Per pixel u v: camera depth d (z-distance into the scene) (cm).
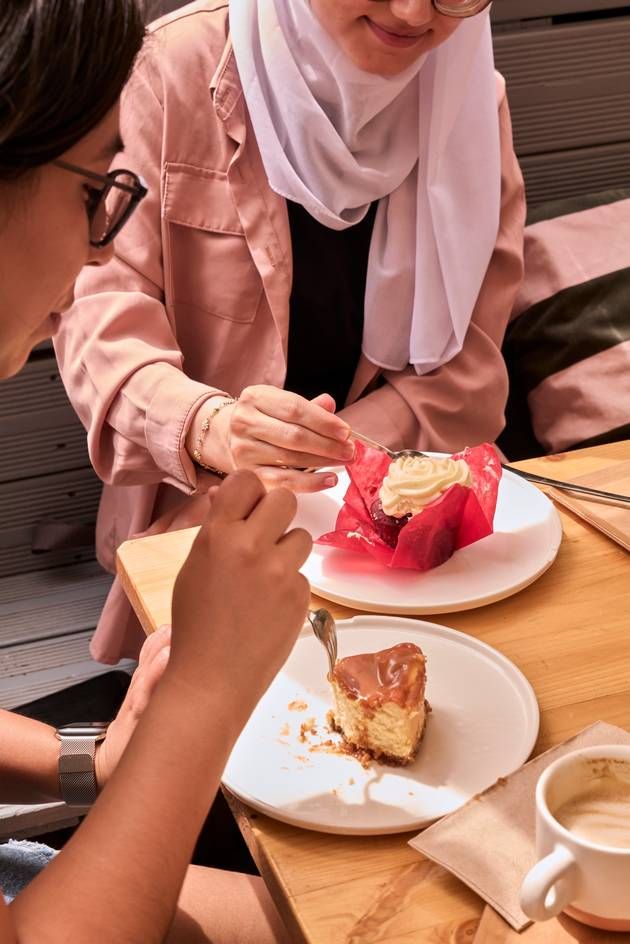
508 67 230
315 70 168
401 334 184
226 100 168
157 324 172
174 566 125
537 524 127
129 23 77
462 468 128
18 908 75
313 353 192
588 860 71
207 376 181
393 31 155
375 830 85
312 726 98
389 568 121
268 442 140
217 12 173
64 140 77
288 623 84
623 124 243
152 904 76
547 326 209
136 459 169
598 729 91
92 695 177
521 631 110
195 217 172
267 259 172
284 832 87
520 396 217
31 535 222
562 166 243
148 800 78
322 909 80
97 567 223
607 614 112
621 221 217
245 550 84
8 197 79
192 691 81
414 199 180
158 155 171
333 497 136
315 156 172
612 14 235
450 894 80
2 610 210
